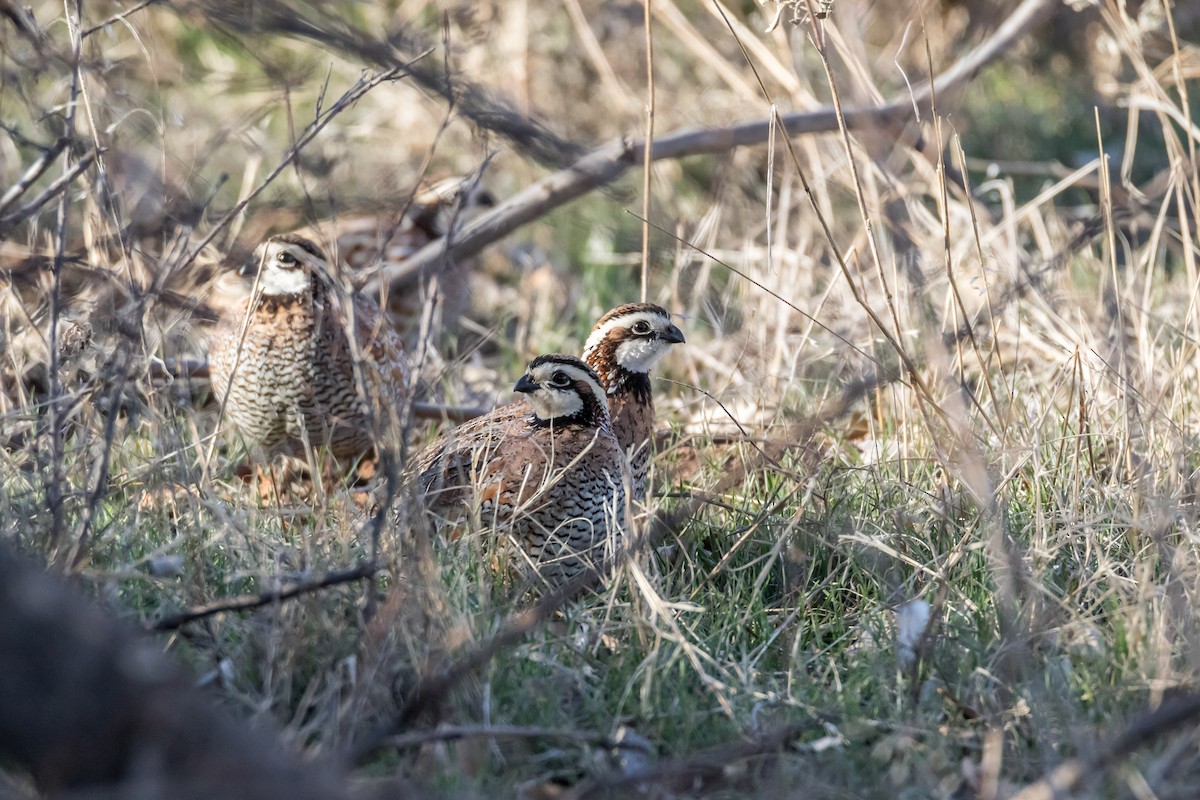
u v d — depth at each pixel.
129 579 8.14
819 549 9.52
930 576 9.06
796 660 8.12
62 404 8.74
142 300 8.35
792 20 10.47
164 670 5.12
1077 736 6.52
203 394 13.50
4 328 9.80
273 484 10.96
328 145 15.55
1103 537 9.20
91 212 10.17
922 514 9.80
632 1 19.67
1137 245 16.14
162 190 9.56
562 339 15.31
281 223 10.52
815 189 15.15
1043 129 20.70
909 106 13.88
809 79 18.52
